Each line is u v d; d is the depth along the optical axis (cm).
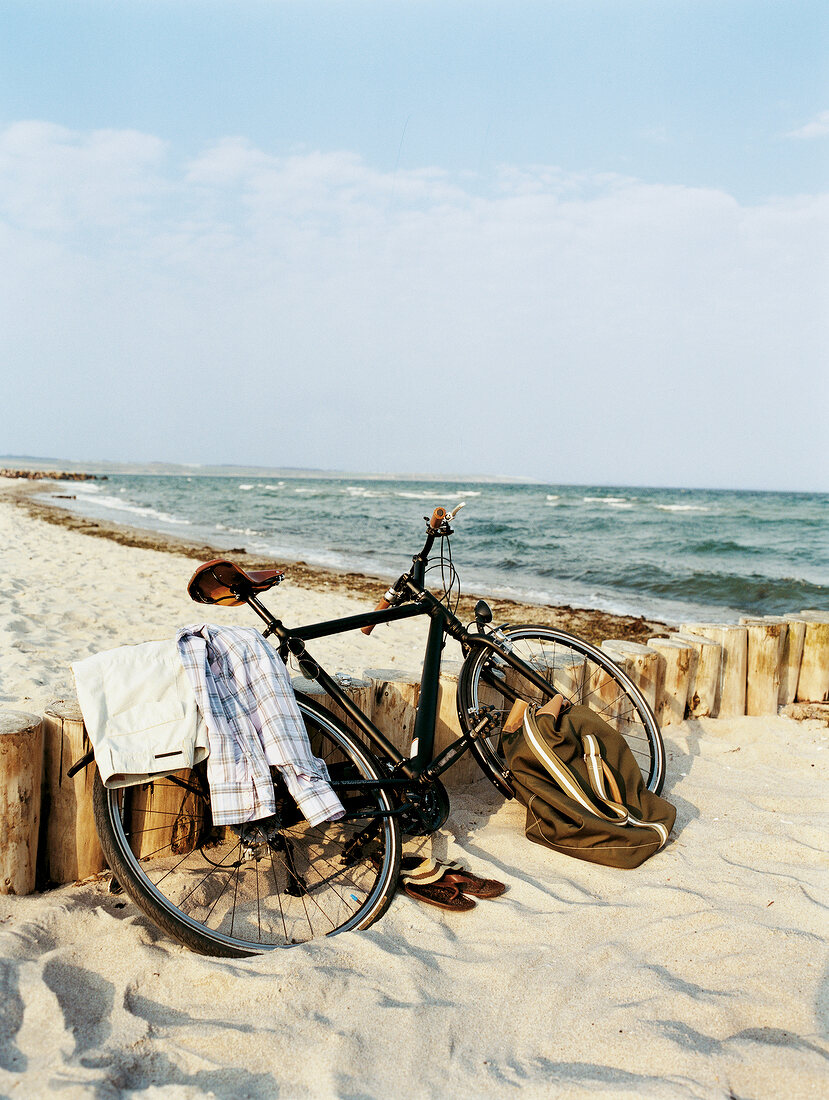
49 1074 170
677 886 278
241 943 225
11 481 5934
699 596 1331
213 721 233
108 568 1188
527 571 1605
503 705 365
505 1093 175
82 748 256
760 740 450
